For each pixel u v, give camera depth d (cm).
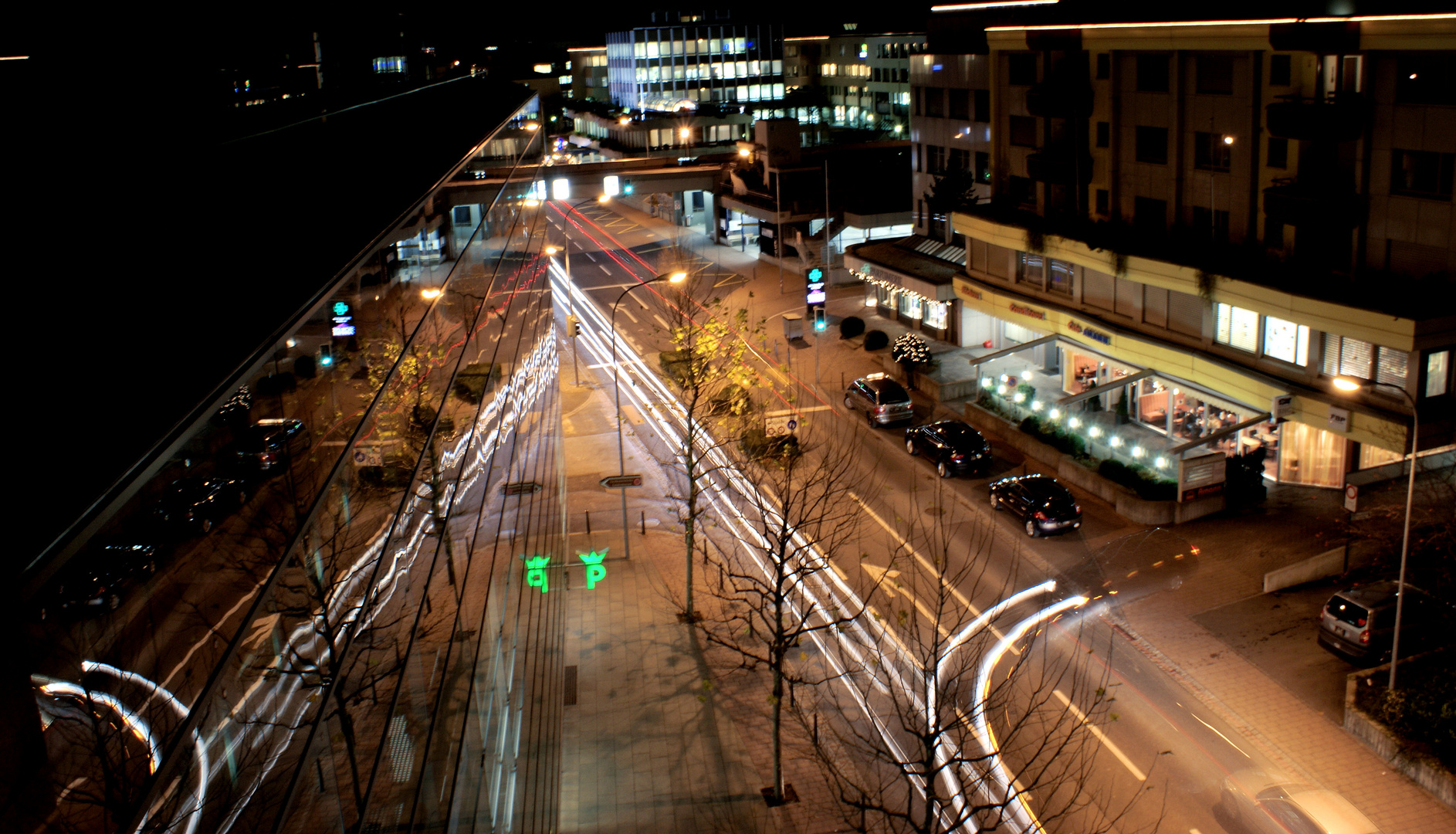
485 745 1441
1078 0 4478
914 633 2681
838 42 13975
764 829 2116
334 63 3556
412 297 1410
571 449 4491
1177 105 3941
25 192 845
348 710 862
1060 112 4494
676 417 4816
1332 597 2664
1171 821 2108
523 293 2616
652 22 16162
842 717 2500
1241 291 3525
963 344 5438
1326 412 3309
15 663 504
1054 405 4384
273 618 723
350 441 984
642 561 3406
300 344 902
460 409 1575
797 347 5734
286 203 1129
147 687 571
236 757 631
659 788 2261
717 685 2659
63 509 483
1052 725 2433
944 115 5853
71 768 520
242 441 761
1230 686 2566
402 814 974
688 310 5378
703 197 9975
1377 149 3253
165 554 625
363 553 976
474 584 1508
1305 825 1973
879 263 5925
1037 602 3017
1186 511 3456
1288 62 3475
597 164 9069
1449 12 2866
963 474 3966
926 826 1642
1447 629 2581
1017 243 4681
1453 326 2980
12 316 656
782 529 2292
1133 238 4172
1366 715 2334
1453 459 3572
